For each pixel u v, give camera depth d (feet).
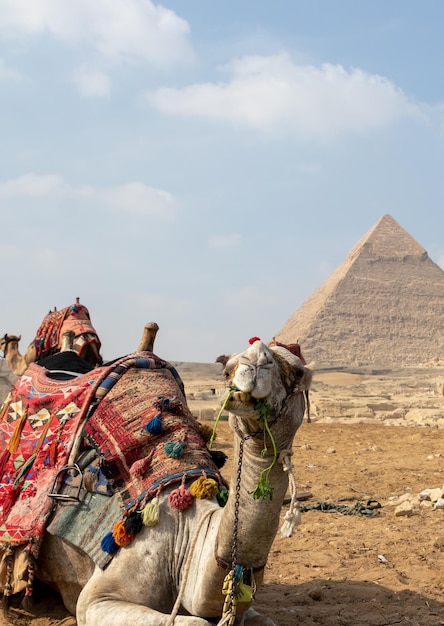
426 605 24.54
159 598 18.16
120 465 19.54
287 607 24.40
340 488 44.93
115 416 20.47
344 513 38.29
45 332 27.25
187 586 17.56
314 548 31.55
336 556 30.07
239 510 16.16
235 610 16.52
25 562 19.67
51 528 19.44
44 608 21.20
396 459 55.77
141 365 21.99
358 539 32.71
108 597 18.07
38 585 21.07
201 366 590.96
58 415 21.40
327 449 61.16
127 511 18.57
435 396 343.87
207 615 17.39
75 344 26.00
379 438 68.85
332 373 620.08
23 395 23.03
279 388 15.42
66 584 19.69
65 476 20.06
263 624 18.04
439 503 38.78
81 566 19.26
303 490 44.39
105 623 17.42
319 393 417.28
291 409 15.60
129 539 18.21
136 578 18.13
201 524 17.93
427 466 52.37
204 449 19.95
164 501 18.54
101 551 18.54
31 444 21.59
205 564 17.08
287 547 31.81
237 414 15.23
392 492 44.06
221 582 16.80
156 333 23.21
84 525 19.22
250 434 15.70
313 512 38.70
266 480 15.80
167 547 18.19
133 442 19.65
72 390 21.79
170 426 20.06
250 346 15.39
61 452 20.45
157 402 20.45
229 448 57.88
